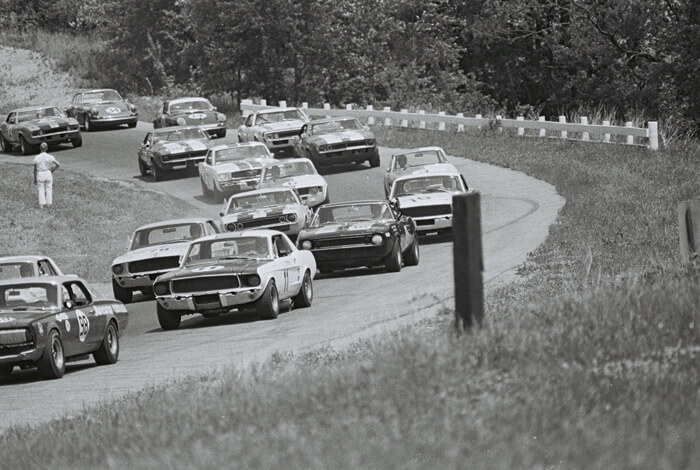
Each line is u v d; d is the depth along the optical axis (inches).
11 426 1092.5
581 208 3070.9
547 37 7401.6
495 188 3843.5
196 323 2069.4
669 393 701.3
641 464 573.0
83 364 1780.3
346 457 636.1
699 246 1376.7
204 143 4562.0
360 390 785.6
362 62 7618.1
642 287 1100.5
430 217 2935.5
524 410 682.2
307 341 1558.8
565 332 871.7
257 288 1930.4
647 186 3425.2
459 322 861.2
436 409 710.5
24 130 5388.8
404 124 5654.5
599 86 6934.1
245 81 7485.2
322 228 2513.5
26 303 1628.9
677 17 6427.2
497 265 2279.8
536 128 4963.1
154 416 895.1
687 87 6200.8
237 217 2913.4
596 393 706.2
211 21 7406.5
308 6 7381.9
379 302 1948.8
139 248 2588.6
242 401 853.8
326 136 4303.6
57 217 3882.9
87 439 866.1
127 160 5147.6
